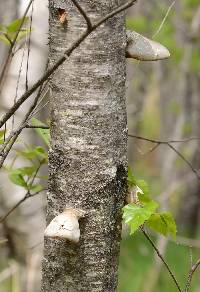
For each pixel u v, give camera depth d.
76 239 3.77
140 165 11.00
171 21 8.71
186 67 8.66
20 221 6.14
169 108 9.43
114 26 3.81
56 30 3.81
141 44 3.91
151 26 8.92
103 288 3.88
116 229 3.89
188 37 8.59
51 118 3.86
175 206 9.84
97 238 3.86
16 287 5.95
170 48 8.48
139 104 10.64
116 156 3.86
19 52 5.70
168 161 9.44
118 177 3.88
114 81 3.83
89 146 3.83
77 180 3.84
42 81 3.72
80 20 3.79
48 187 3.88
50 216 3.88
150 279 7.23
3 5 5.82
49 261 3.88
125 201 3.93
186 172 9.27
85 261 3.86
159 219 3.97
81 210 3.84
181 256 7.77
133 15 9.71
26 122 3.92
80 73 3.81
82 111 3.82
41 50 5.78
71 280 3.87
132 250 7.96
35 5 5.82
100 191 3.85
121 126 3.86
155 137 12.88
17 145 5.65
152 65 10.36
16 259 6.21
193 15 8.65
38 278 5.90
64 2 3.79
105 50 3.80
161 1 9.46
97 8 3.78
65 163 3.84
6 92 5.62
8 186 6.08
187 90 9.29
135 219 3.83
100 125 3.83
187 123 9.23
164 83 10.15
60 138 3.84
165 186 9.40
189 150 9.17
